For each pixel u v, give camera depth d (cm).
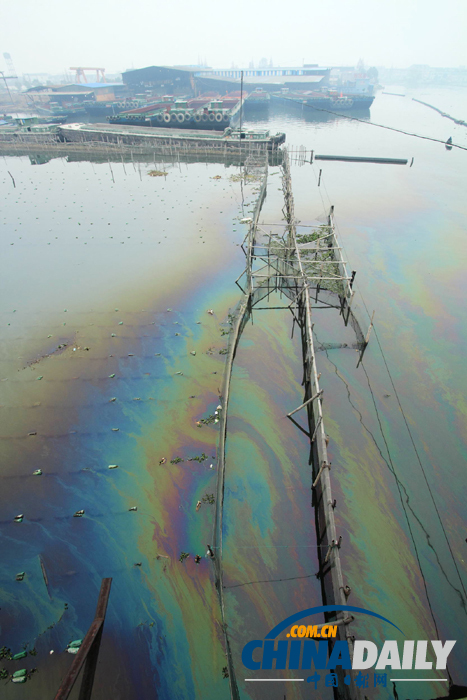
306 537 1220
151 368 1842
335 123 9969
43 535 1205
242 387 1762
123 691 902
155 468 1405
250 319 2228
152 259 2873
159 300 2362
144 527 1228
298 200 4166
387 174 5256
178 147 6222
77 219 3659
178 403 1666
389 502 1318
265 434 1550
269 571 1133
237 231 3334
